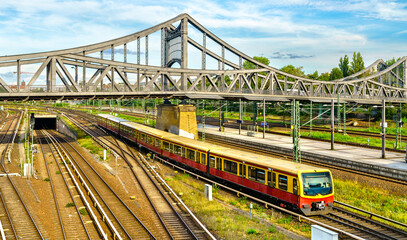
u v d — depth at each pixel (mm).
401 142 51125
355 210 22234
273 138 54938
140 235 17016
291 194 20297
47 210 20875
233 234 17094
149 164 36312
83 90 43188
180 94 54312
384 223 19812
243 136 57969
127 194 24594
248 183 24016
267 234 17312
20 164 36906
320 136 56625
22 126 78875
